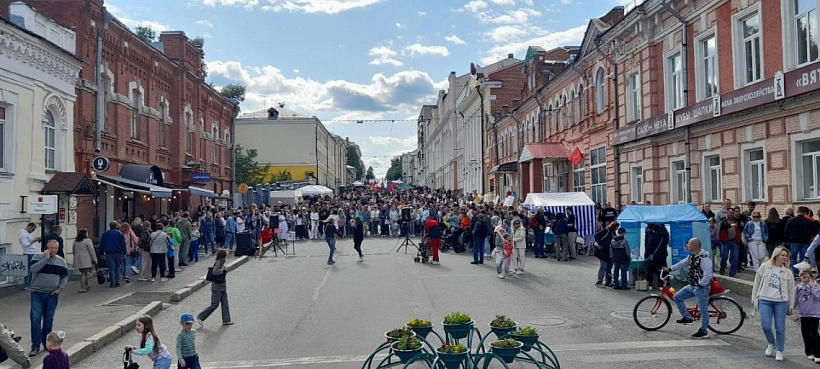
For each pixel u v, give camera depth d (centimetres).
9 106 1631
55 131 1894
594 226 2436
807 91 1502
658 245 1523
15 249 1628
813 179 1598
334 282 1811
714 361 919
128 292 1645
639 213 1655
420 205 3819
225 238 2853
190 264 2309
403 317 1289
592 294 1518
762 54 1762
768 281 934
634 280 1611
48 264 1066
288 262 2388
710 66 2084
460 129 7656
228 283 1856
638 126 2475
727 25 1942
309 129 7706
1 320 1279
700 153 2108
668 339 1059
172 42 3359
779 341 917
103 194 2394
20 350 926
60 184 1788
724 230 1573
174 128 3222
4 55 1589
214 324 1269
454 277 1856
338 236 3547
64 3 2159
